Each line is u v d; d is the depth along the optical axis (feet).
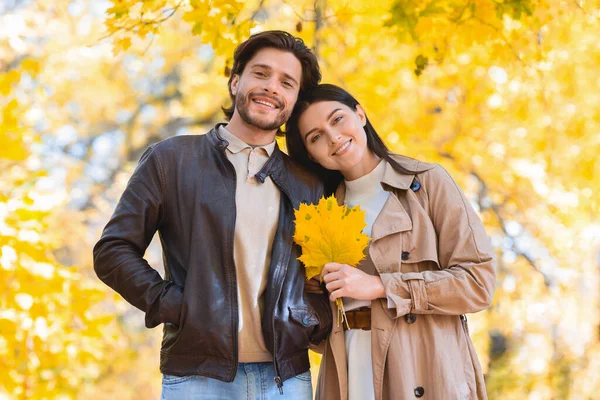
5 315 19.06
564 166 25.67
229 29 17.16
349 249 11.80
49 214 19.80
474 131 28.19
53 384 21.04
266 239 11.77
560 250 33.24
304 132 12.77
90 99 41.65
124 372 44.68
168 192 11.73
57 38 37.52
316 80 12.99
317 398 12.92
